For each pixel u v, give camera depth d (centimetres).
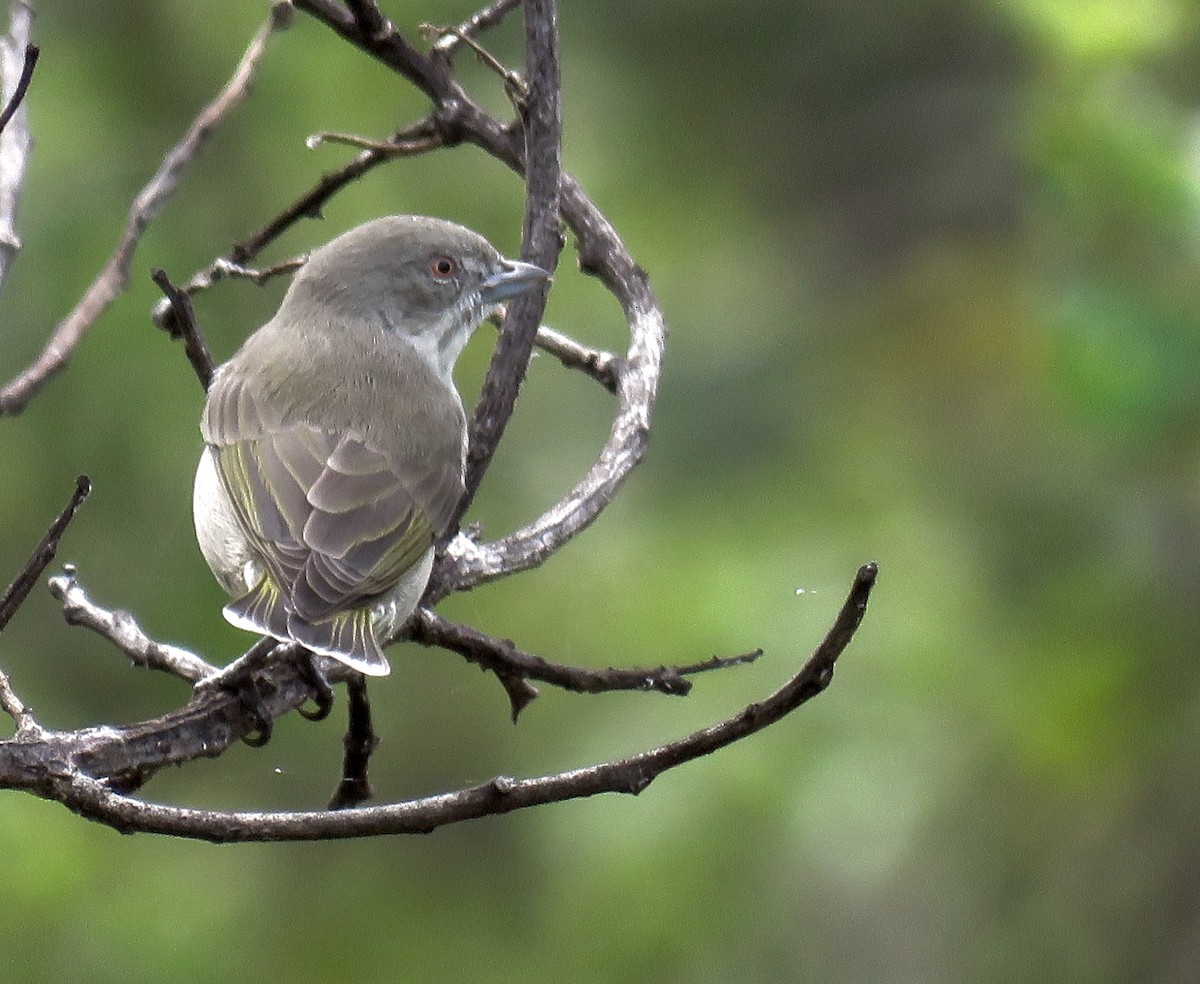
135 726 700
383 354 928
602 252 944
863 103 1652
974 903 1406
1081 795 1406
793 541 1472
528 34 874
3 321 1501
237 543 861
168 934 1488
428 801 616
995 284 1590
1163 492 1442
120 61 1580
